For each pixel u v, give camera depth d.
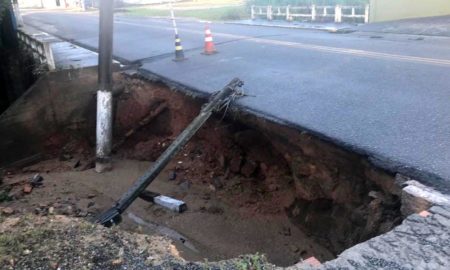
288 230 7.32
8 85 17.28
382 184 5.24
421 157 5.17
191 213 8.18
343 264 3.38
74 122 12.68
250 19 23.72
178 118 10.25
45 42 12.35
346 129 6.25
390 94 7.64
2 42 17.55
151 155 10.81
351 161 5.82
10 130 11.92
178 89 9.85
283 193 7.82
